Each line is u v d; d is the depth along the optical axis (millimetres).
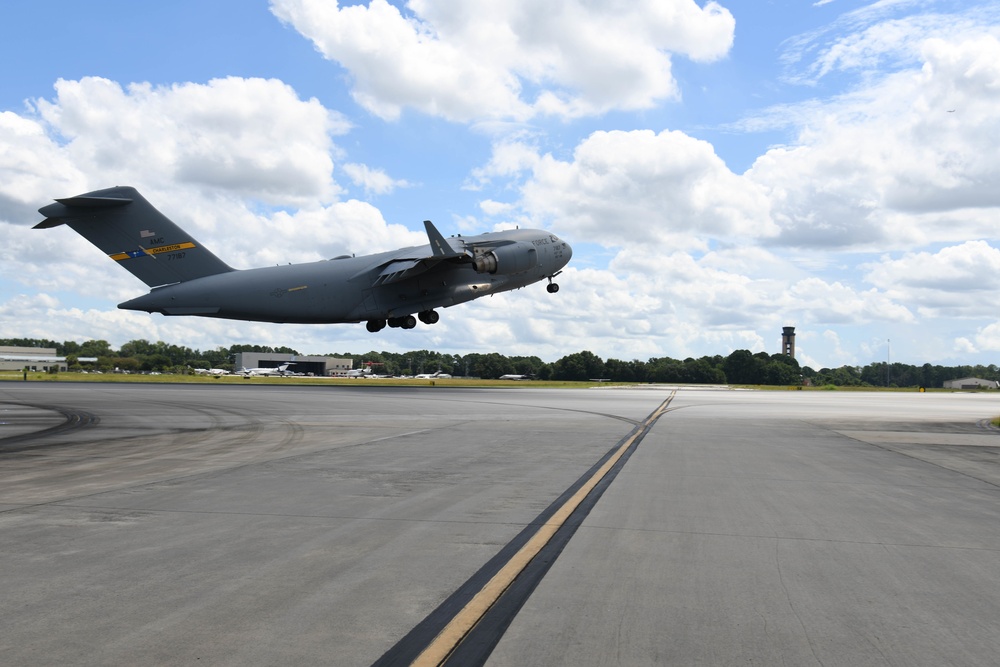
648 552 6207
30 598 4773
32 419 20594
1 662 3729
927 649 4090
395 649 3969
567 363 156375
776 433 19125
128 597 4816
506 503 8477
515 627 4352
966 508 8523
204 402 28375
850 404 39875
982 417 28938
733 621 4504
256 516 7582
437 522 7359
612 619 4516
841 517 7871
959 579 5480
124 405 26422
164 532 6777
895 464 12898
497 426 19688
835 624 4473
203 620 4395
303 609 4617
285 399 31203
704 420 23500
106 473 10656
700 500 8844
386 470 11180
